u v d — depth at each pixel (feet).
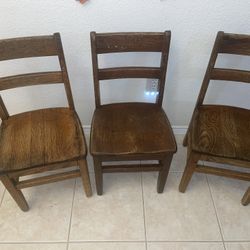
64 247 4.18
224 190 4.96
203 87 4.21
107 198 4.81
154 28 4.08
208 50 4.36
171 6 3.80
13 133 3.90
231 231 4.39
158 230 4.39
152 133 3.97
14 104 5.23
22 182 3.92
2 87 3.83
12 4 3.70
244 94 5.15
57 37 3.55
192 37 4.18
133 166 4.17
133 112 4.33
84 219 4.51
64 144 3.74
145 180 5.11
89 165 5.37
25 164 3.51
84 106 5.37
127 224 4.46
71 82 4.85
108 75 4.08
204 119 4.19
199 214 4.60
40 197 4.80
